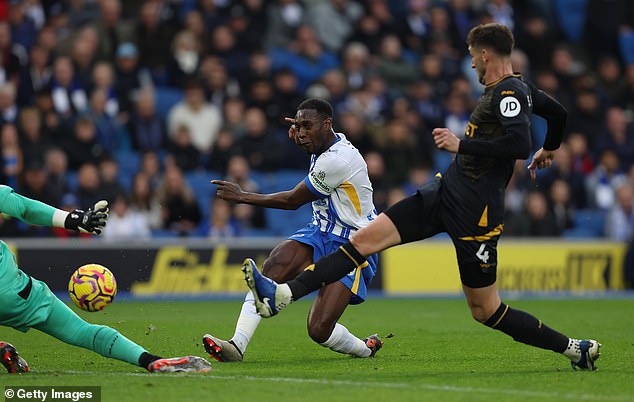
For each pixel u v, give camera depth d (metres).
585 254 64.06
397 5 77.31
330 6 74.19
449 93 72.31
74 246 52.84
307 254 28.92
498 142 22.92
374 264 29.56
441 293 61.72
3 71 59.28
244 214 60.91
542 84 75.12
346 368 26.12
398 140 66.12
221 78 64.81
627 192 67.31
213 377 23.25
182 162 61.84
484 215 23.72
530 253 62.66
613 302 56.03
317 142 28.55
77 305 23.61
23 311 23.02
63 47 62.47
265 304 23.09
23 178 55.88
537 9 83.12
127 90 62.94
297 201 28.31
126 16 68.50
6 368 24.72
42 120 58.19
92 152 58.78
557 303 55.12
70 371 24.92
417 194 24.09
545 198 67.50
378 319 43.94
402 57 75.44
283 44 72.56
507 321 24.55
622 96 79.62
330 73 66.56
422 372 25.16
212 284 56.28
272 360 28.38
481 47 23.91
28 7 64.75
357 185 28.69
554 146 26.17
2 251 23.02
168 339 33.59
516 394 21.14
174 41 66.12
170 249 55.28
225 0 70.56
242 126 63.88
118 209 56.00
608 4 83.69
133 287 54.06
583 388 22.19
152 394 20.84
